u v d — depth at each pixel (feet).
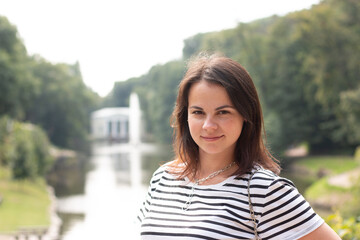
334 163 94.99
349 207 38.78
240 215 5.13
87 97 193.47
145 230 5.70
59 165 131.64
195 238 5.15
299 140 116.67
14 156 73.05
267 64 117.70
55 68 180.96
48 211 61.11
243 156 5.54
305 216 4.93
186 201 5.60
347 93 73.46
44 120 181.47
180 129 6.21
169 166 6.41
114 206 65.62
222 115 5.43
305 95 112.68
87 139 242.17
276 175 5.38
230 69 5.45
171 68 228.43
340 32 82.02
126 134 291.17
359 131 75.97
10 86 106.63
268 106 117.70
